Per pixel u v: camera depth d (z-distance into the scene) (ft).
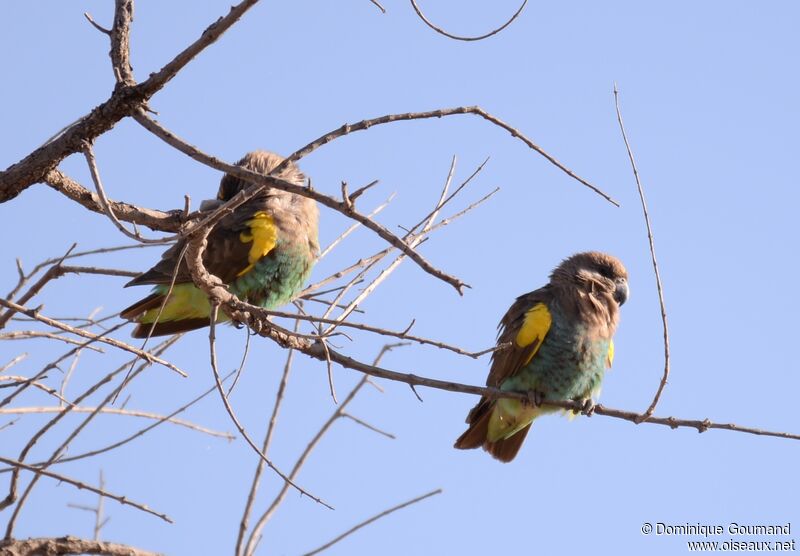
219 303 33.37
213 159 25.99
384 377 35.96
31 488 30.07
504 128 28.12
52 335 28.48
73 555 32.30
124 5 30.60
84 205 34.60
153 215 35.63
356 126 26.66
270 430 35.99
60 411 30.60
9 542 31.14
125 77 30.30
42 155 31.83
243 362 30.78
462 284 22.75
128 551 32.81
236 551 33.81
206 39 28.58
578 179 28.43
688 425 36.32
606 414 37.37
